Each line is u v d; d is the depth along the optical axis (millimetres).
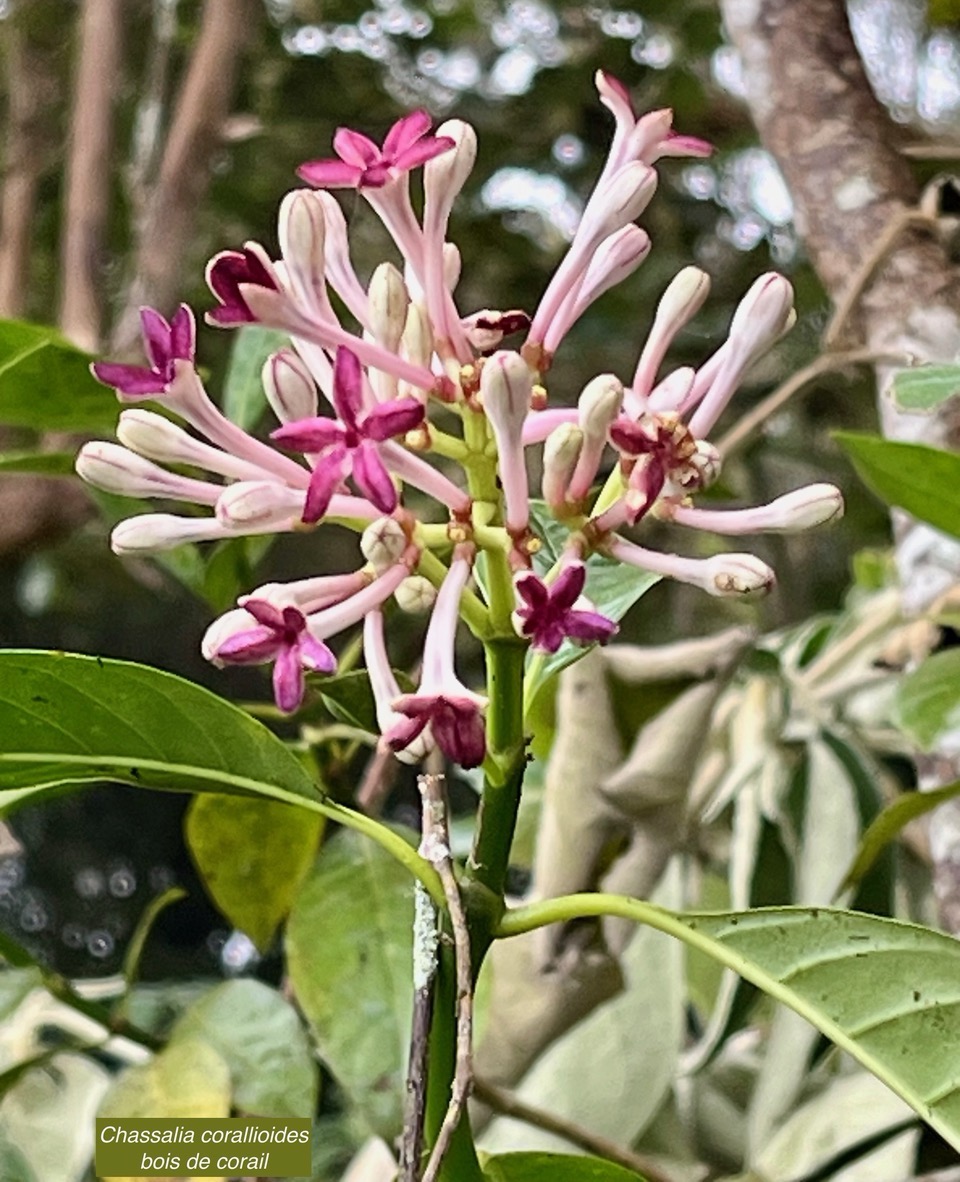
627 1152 276
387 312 204
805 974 208
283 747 210
